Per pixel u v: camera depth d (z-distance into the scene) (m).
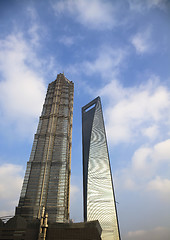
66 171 199.12
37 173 191.88
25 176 190.62
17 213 158.62
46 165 197.25
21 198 171.88
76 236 84.25
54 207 163.00
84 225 87.56
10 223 86.62
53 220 153.62
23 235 80.69
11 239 79.75
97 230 84.38
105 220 187.75
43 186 179.38
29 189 178.50
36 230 83.06
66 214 179.75
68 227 87.31
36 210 158.75
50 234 85.44
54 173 191.12
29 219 149.38
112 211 195.88
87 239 82.69
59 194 173.38
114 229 178.12
